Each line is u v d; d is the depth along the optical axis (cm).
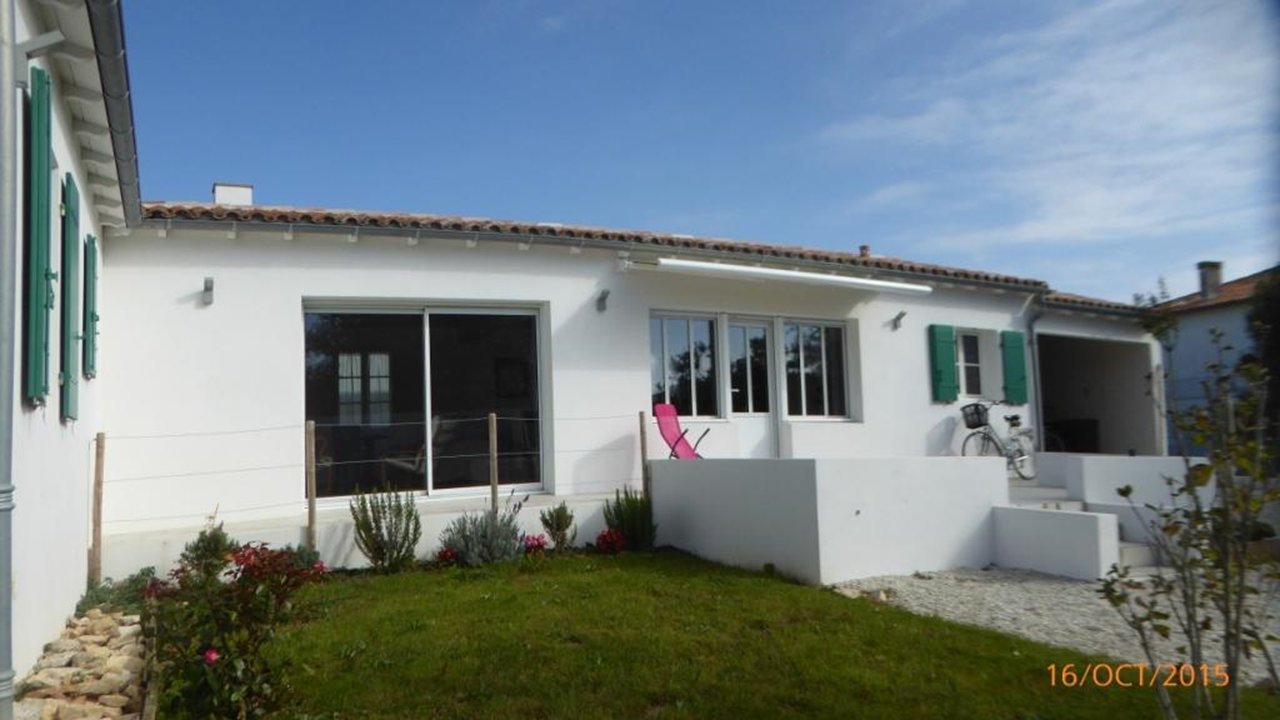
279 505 869
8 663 284
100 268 788
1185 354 1741
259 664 409
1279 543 580
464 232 940
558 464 1004
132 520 811
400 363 955
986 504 870
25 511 427
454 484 971
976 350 1430
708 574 783
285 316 885
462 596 696
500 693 472
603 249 1037
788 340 1225
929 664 524
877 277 1251
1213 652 568
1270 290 939
